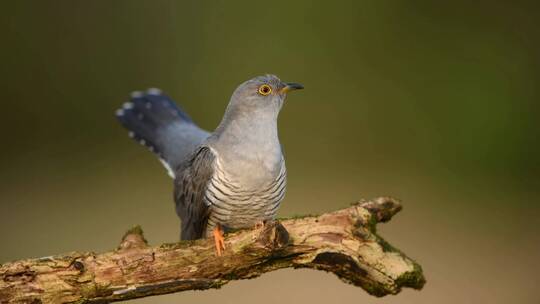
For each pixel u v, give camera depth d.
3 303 5.56
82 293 5.57
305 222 5.60
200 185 5.71
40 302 5.56
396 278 5.58
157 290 5.59
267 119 5.70
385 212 5.62
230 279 5.61
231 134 5.70
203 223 5.73
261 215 5.71
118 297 5.58
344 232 5.59
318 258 5.60
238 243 5.59
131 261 5.58
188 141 5.90
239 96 5.70
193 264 5.59
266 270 5.61
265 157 5.68
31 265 5.57
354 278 5.60
